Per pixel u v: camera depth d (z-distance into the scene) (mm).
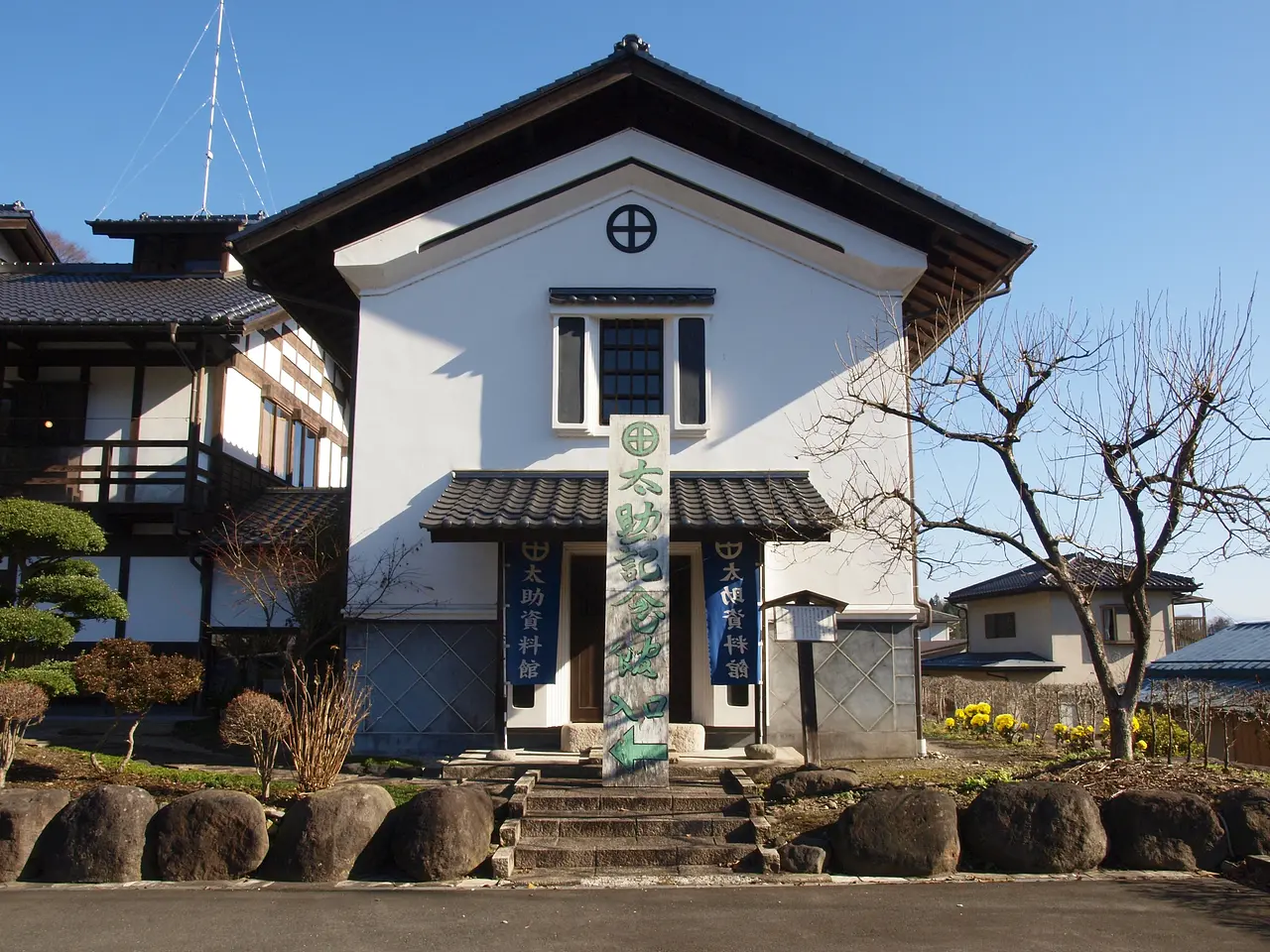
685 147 13484
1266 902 6945
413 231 12547
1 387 16484
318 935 6375
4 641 10273
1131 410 9219
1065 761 10203
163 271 20547
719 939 6250
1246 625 24359
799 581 12047
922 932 6359
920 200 12133
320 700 9953
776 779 9359
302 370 21375
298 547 15055
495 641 11969
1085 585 9984
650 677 9547
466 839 7926
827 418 12023
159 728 14266
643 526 9883
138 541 16406
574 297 12391
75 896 7332
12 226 20797
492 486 11922
